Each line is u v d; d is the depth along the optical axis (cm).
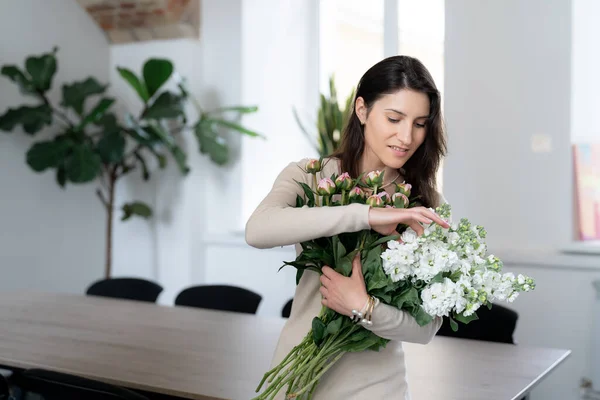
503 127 456
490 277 150
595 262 416
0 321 336
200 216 586
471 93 464
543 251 445
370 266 153
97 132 593
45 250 564
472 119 464
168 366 258
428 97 164
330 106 488
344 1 555
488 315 327
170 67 525
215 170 588
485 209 463
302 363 158
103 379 243
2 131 528
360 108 170
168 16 564
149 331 320
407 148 163
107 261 560
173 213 586
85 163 520
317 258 159
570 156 438
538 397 440
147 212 559
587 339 424
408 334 154
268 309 560
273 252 557
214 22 580
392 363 164
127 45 607
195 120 579
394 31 504
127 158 592
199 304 402
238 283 573
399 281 152
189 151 579
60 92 573
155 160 593
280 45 570
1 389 254
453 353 284
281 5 567
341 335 157
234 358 271
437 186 184
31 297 407
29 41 548
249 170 578
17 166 541
